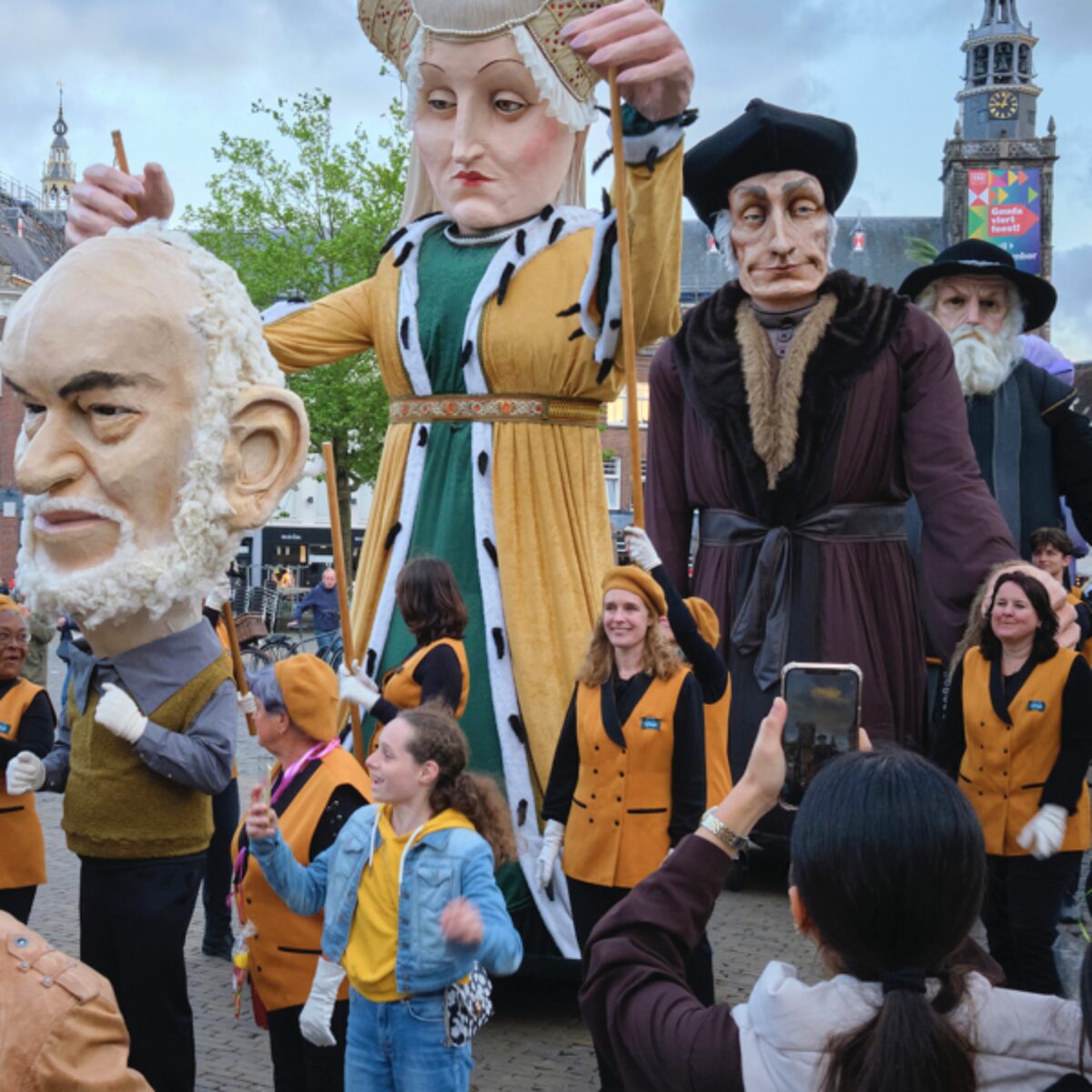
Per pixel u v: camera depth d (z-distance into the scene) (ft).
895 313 16.84
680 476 18.56
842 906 5.43
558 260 16.88
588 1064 15.23
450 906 9.46
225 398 12.67
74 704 13.04
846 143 17.13
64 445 12.46
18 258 163.43
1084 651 21.42
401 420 17.87
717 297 18.01
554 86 16.58
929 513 16.42
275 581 109.81
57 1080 5.35
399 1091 10.32
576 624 16.80
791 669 7.73
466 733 16.69
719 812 6.59
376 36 17.76
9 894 15.84
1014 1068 5.38
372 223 74.02
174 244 13.10
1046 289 21.45
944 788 5.55
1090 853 24.61
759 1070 5.53
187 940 20.17
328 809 12.00
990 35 214.69
